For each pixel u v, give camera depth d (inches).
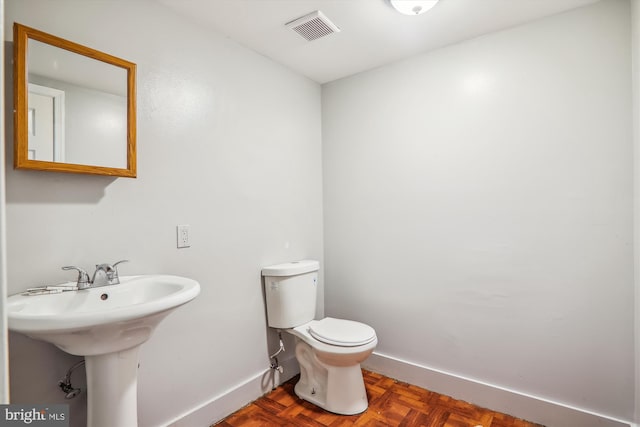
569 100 66.6
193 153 67.6
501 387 73.3
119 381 44.8
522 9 66.3
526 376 70.6
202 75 69.9
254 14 67.0
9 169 44.9
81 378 51.1
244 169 78.5
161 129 62.2
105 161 52.7
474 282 77.0
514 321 72.2
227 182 74.4
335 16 68.2
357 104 96.3
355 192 96.9
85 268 51.6
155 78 61.6
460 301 78.8
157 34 62.1
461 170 78.8
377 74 92.3
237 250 76.3
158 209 61.5
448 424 68.3
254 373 79.7
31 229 46.5
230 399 72.7
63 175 49.6
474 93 77.1
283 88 90.3
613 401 62.2
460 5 64.8
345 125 99.0
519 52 71.7
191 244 66.8
